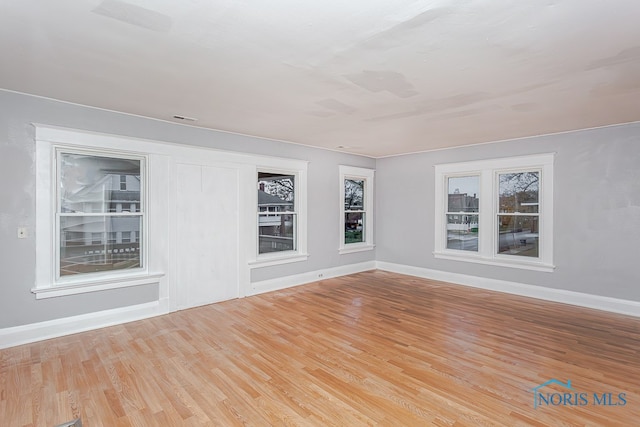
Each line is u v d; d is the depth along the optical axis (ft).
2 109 10.34
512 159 16.93
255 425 6.82
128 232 13.07
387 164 22.57
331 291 17.44
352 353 10.12
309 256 19.36
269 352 10.18
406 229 21.59
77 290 11.68
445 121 13.50
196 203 14.71
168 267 13.88
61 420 6.95
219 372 8.96
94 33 6.77
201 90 10.09
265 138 16.97
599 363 9.48
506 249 17.52
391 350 10.34
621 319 13.15
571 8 5.82
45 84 9.74
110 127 12.32
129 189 13.09
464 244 19.16
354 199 22.49
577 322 12.79
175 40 7.08
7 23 6.36
